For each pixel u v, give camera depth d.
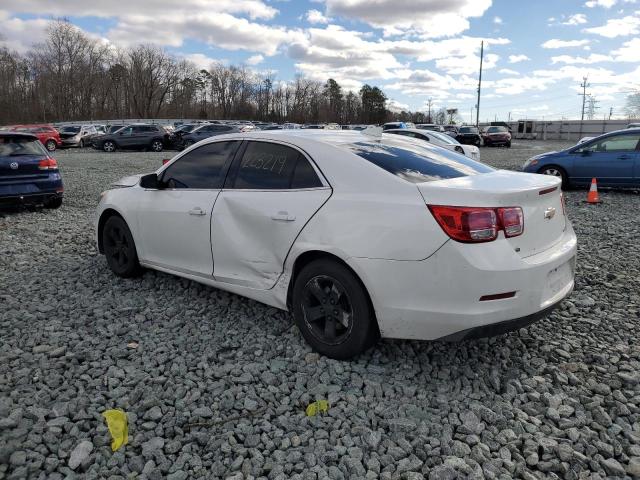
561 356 3.70
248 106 102.25
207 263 4.38
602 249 6.71
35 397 3.13
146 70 92.94
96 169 19.56
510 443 2.74
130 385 3.28
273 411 3.03
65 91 87.00
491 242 3.07
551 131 66.75
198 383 3.32
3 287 5.14
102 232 5.57
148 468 2.55
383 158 3.64
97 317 4.39
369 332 3.40
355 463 2.58
